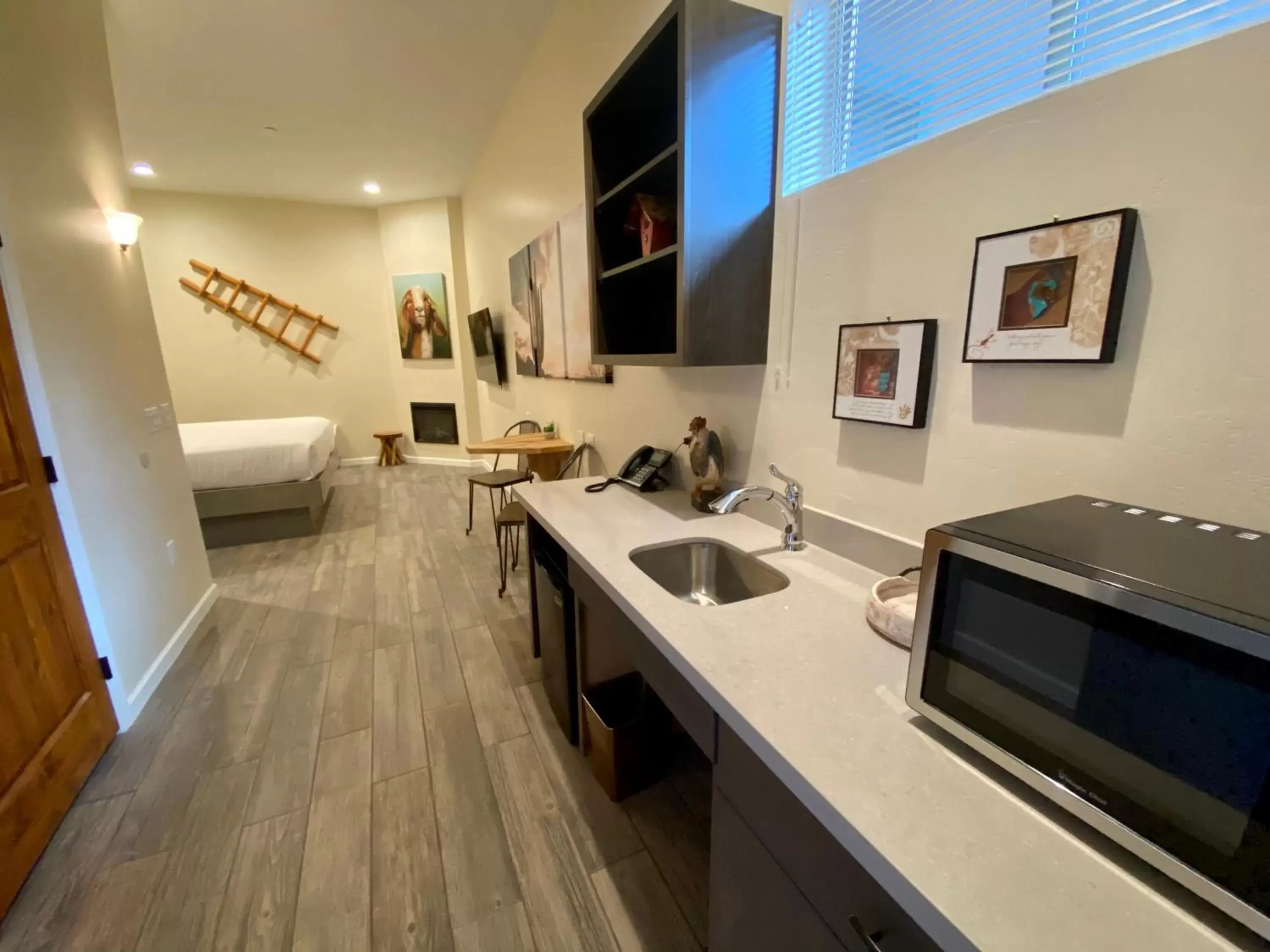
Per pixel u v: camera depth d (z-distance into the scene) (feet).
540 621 7.52
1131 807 1.76
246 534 12.71
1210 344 2.36
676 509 5.96
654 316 6.64
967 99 3.31
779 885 2.58
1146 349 2.56
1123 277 2.58
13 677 4.81
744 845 2.85
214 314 18.67
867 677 2.88
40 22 6.30
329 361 20.29
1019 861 1.83
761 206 4.80
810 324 4.57
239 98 11.20
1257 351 2.24
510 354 14.48
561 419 11.00
